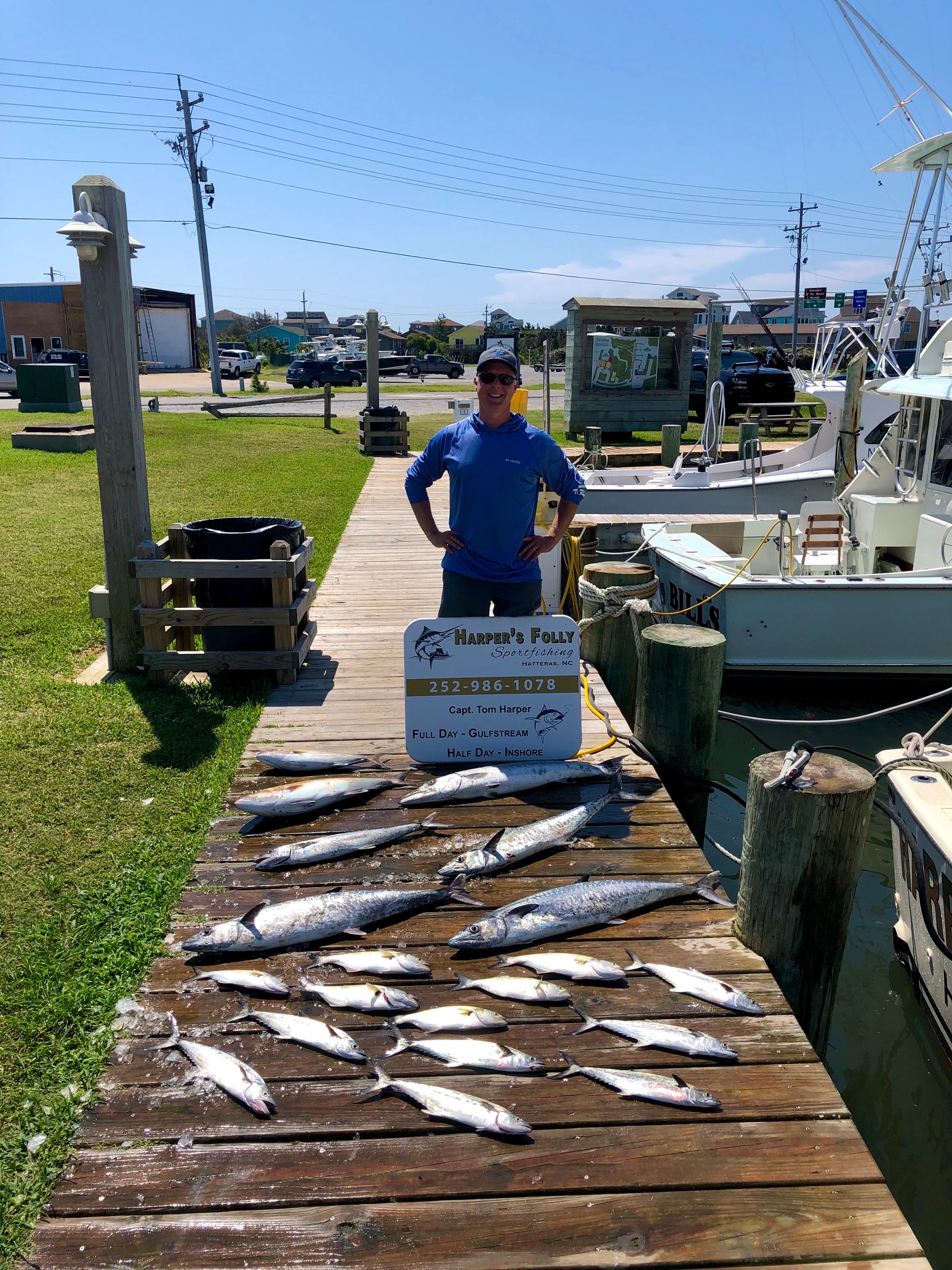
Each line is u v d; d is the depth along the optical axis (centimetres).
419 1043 297
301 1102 277
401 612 807
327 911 355
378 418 1981
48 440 1683
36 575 880
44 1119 273
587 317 2183
